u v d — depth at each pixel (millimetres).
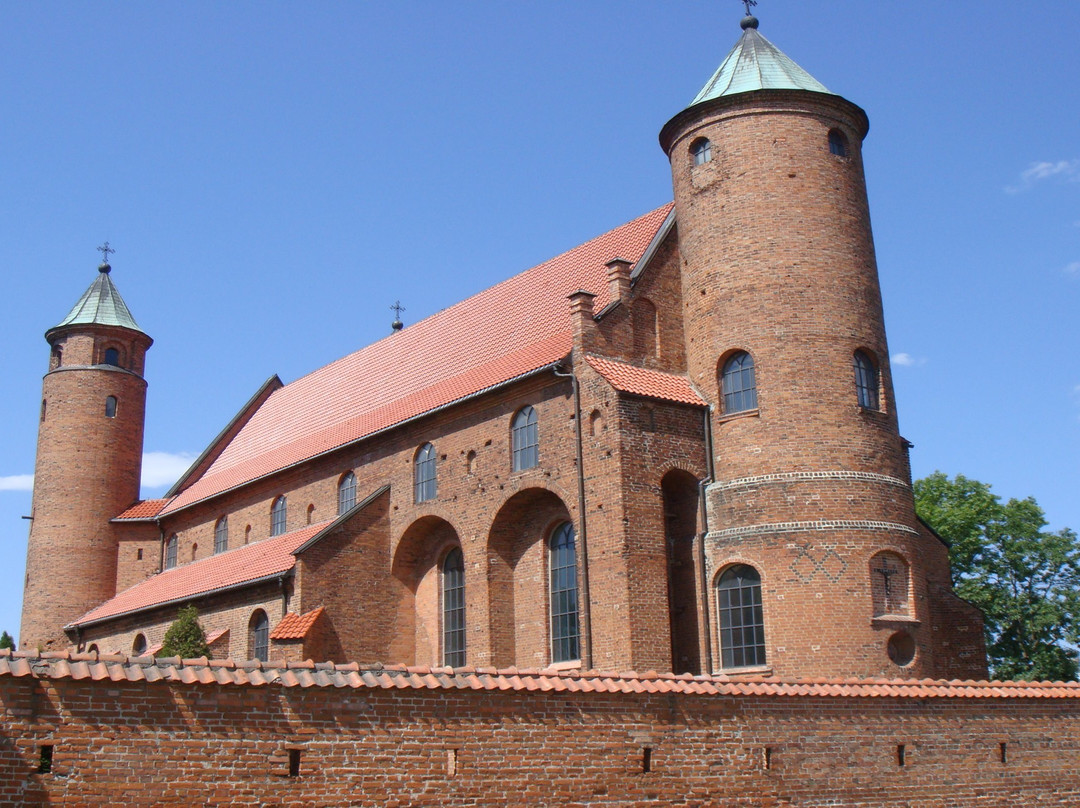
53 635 58719
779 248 34625
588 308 34750
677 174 37844
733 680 22312
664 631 32000
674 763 20953
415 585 41281
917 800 23531
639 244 39062
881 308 36031
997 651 57781
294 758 17719
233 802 17062
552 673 20531
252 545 50156
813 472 32719
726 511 33438
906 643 32312
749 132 35906
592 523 33031
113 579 60219
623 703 20750
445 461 39375
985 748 24828
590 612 32594
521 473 35906
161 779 16625
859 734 23234
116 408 62781
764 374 33844
